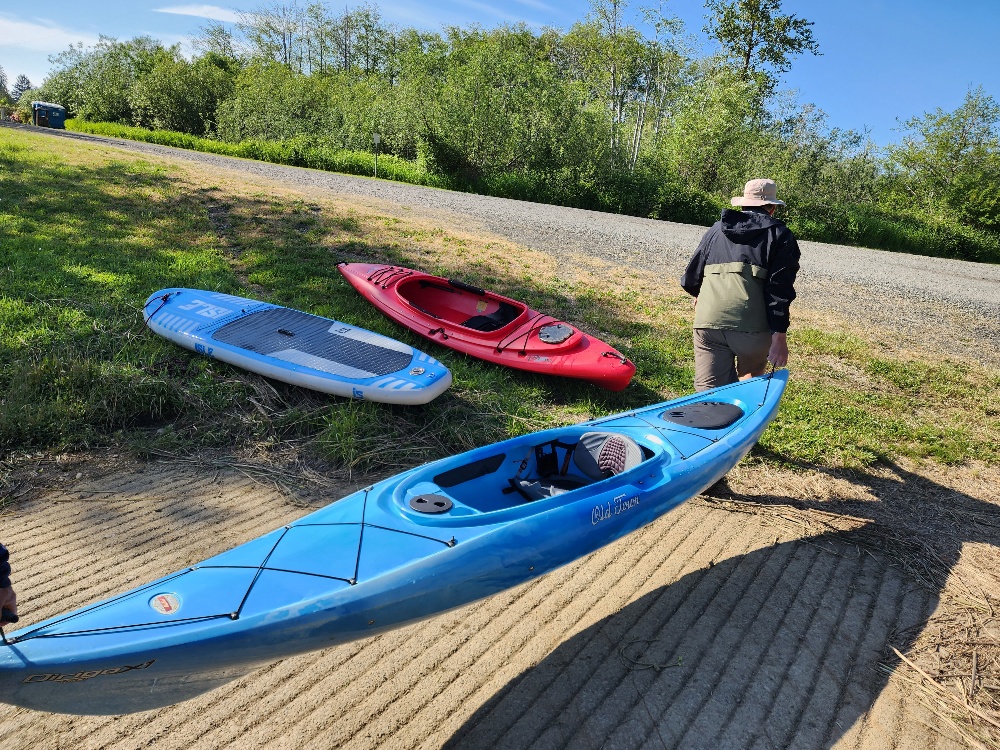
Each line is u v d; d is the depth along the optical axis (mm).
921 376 8375
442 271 9828
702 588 3947
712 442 4371
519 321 7129
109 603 2652
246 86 39344
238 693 3004
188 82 41750
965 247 27797
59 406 5262
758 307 4809
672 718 3006
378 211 13422
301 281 8617
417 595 2891
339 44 59250
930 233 27328
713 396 4941
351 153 28141
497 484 3943
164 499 4543
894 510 5184
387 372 5898
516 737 2850
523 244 12531
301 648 2727
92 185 11820
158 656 2475
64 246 8680
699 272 5160
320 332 6594
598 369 6375
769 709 3102
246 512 4449
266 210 11844
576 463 4141
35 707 2531
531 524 3264
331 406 5777
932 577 4293
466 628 3506
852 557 4438
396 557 2945
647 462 3863
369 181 20391
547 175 25688
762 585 4020
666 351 8078
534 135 26656
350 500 3361
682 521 4707
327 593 2742
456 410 6051
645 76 33562
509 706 3010
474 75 26797
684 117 28625
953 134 35781
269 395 5918
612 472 3982
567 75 33781
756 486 5352
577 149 26516
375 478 5047
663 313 9484
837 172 33062
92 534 4086
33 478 4656
